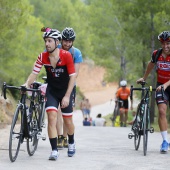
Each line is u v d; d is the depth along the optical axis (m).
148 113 16.81
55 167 13.56
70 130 15.94
